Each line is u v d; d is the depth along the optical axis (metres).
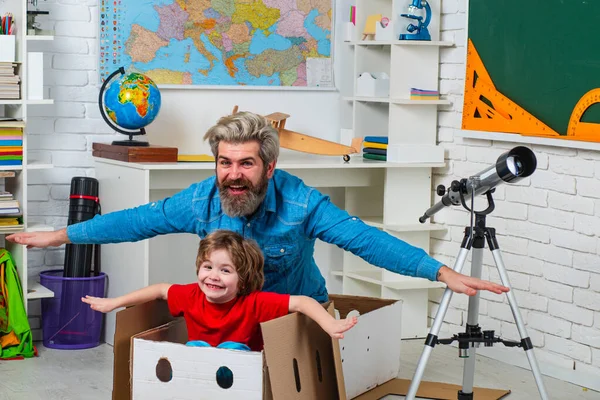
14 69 3.94
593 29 3.59
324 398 2.83
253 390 2.49
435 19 4.38
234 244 2.67
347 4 4.73
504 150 4.07
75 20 4.21
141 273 3.86
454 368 3.92
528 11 3.88
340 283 4.82
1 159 3.86
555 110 3.78
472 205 3.03
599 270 3.65
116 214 2.94
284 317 2.54
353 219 2.78
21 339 3.92
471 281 2.64
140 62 4.32
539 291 3.94
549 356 3.90
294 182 2.83
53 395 3.41
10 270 3.91
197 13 4.40
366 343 3.29
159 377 2.74
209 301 2.74
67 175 4.28
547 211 3.88
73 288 4.06
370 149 4.48
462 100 4.29
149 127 4.36
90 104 4.28
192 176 4.09
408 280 4.43
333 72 4.74
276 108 4.64
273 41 4.59
